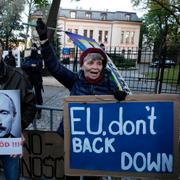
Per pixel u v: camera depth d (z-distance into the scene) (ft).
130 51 52.01
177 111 7.75
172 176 7.89
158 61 40.60
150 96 7.84
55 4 57.93
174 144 7.80
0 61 8.13
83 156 8.21
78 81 9.07
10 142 8.59
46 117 21.89
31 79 24.48
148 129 7.93
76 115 8.16
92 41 11.91
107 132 8.09
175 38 70.08
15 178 9.05
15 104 8.41
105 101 8.02
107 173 8.15
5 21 133.39
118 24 249.96
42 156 11.29
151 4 72.13
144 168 8.00
